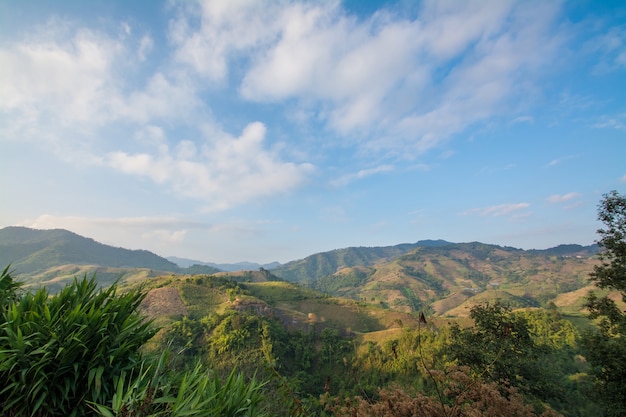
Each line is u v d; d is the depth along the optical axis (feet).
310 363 208.54
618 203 49.98
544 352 62.08
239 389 11.58
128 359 12.32
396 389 16.48
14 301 13.24
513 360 56.49
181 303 279.08
